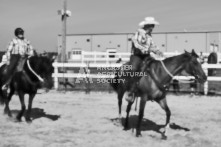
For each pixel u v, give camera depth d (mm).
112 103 12477
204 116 9914
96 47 46000
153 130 7941
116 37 44969
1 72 8977
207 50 42500
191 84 14773
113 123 8664
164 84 6945
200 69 6793
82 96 14562
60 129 7859
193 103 12555
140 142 6766
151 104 12164
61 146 6391
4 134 7305
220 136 7406
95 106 11703
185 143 6746
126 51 44750
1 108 10938
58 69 17828
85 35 46156
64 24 19078
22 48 8539
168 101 13047
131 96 7500
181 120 9250
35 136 7156
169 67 6918
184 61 6887
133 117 9617
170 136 7328
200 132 7777
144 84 7004
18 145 6441
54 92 15891
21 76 8039
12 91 9344
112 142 6723
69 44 46906
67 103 12430
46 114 9938
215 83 18406
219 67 15023
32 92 8312
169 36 43844
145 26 7336
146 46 7273
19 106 11508
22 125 8203
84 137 7109
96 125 8398
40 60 7918
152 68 6953
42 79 7953
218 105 12094
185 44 43312
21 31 8523
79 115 9844
